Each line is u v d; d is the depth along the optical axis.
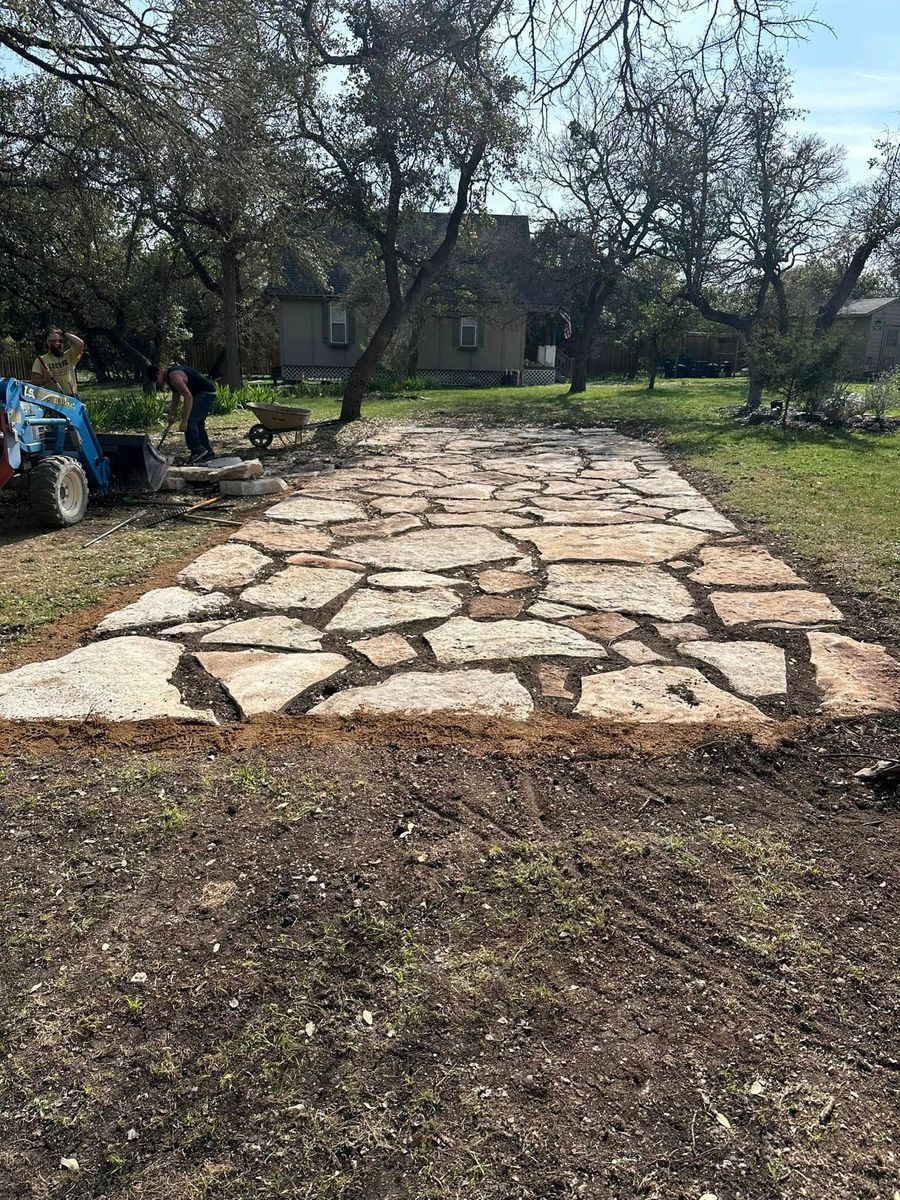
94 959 2.35
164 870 2.72
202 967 2.32
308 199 14.74
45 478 7.40
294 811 3.03
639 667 4.34
